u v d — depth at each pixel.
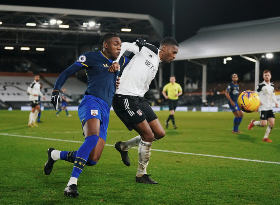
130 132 11.65
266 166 5.62
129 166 5.54
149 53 4.48
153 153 7.00
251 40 34.78
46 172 4.19
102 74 4.00
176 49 4.57
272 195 3.89
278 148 7.87
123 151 5.07
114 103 4.53
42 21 34.47
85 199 3.67
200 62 38.78
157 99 41.12
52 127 13.34
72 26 35.84
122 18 34.00
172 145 8.30
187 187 4.24
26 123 15.28
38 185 4.24
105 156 6.52
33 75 48.00
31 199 3.65
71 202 3.56
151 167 5.49
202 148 7.79
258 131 12.23
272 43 32.88
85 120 3.82
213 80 44.53
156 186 4.27
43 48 41.84
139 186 4.26
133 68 4.45
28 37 39.34
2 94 41.22
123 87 4.46
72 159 4.00
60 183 4.34
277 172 5.14
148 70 4.49
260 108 9.12
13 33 37.59
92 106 3.86
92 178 4.67
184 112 30.09
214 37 38.44
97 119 3.82
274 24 35.59
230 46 35.56
